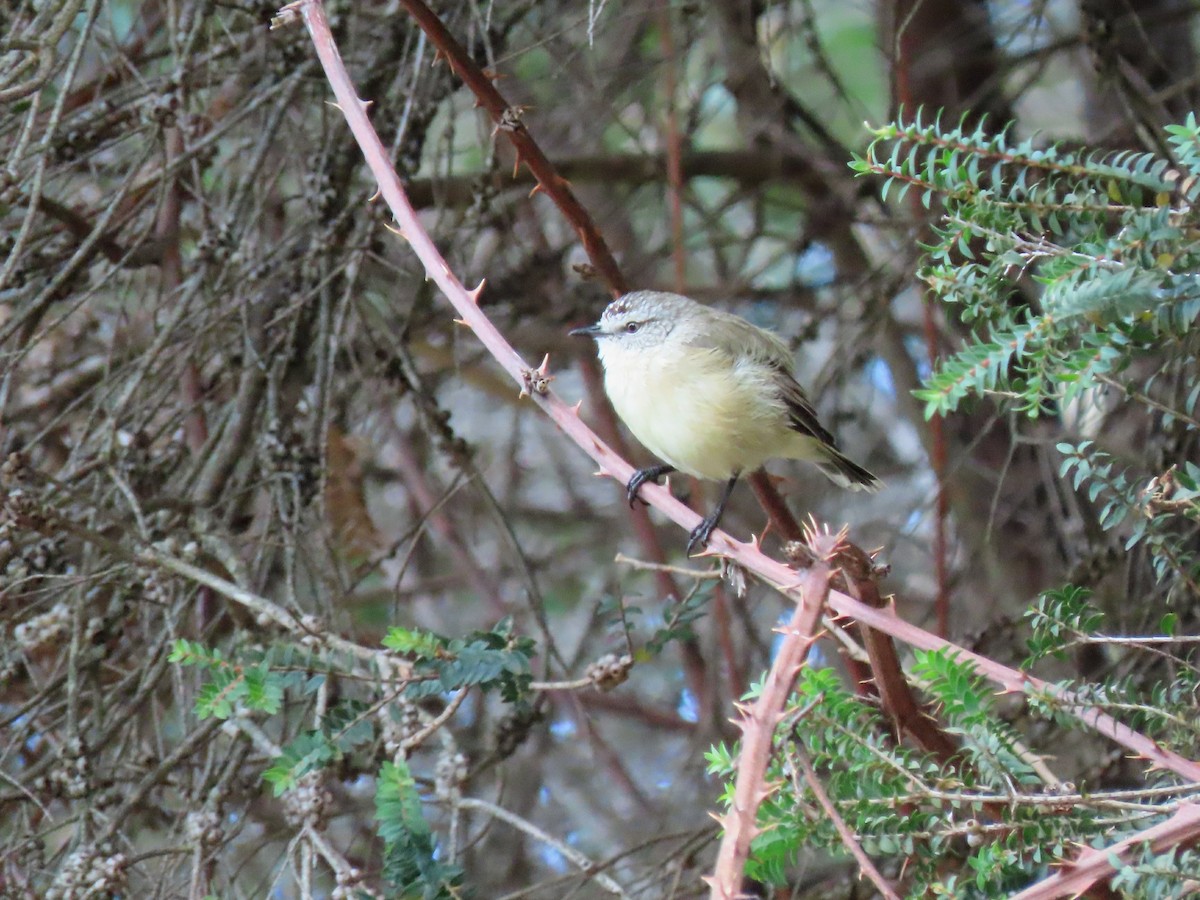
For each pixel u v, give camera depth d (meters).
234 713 8.17
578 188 15.93
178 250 11.62
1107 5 13.59
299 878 7.94
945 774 6.45
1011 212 6.60
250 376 11.23
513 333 14.84
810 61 16.38
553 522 16.61
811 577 5.42
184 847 8.33
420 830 6.62
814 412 10.37
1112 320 5.77
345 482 12.25
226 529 10.69
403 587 15.41
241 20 11.92
